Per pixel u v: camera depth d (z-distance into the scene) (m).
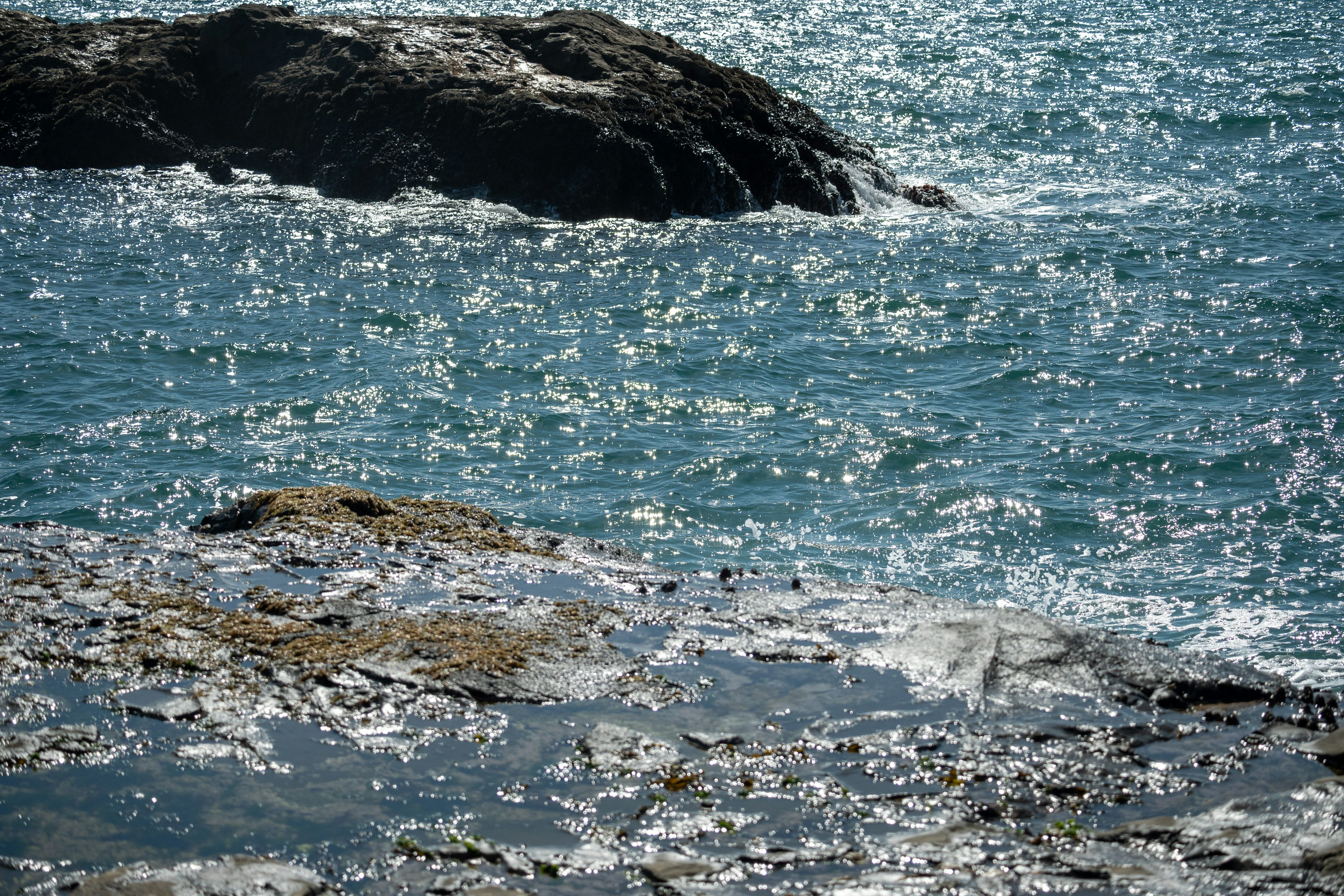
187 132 36.50
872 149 38.97
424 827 6.00
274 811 6.09
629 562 10.79
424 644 7.96
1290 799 6.05
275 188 34.72
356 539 10.35
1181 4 83.12
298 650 7.78
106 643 7.79
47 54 37.84
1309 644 12.03
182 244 29.00
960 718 7.14
